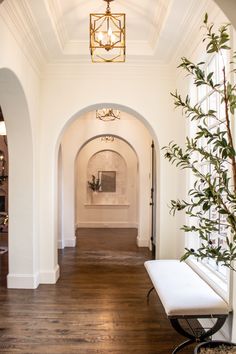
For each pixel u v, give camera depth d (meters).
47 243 4.86
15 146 4.46
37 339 3.11
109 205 10.94
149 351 2.92
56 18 3.66
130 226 10.95
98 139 10.88
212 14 3.12
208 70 3.68
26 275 4.60
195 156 3.98
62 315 3.68
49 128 4.85
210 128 3.62
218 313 2.68
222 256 1.83
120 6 3.61
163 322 3.53
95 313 3.74
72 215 7.85
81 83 4.85
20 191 4.55
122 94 4.86
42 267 4.88
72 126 8.09
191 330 3.25
